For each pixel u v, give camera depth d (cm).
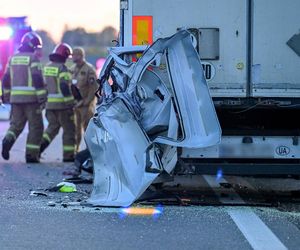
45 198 1284
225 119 1303
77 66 2117
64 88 1944
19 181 1527
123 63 1180
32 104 1914
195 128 1143
